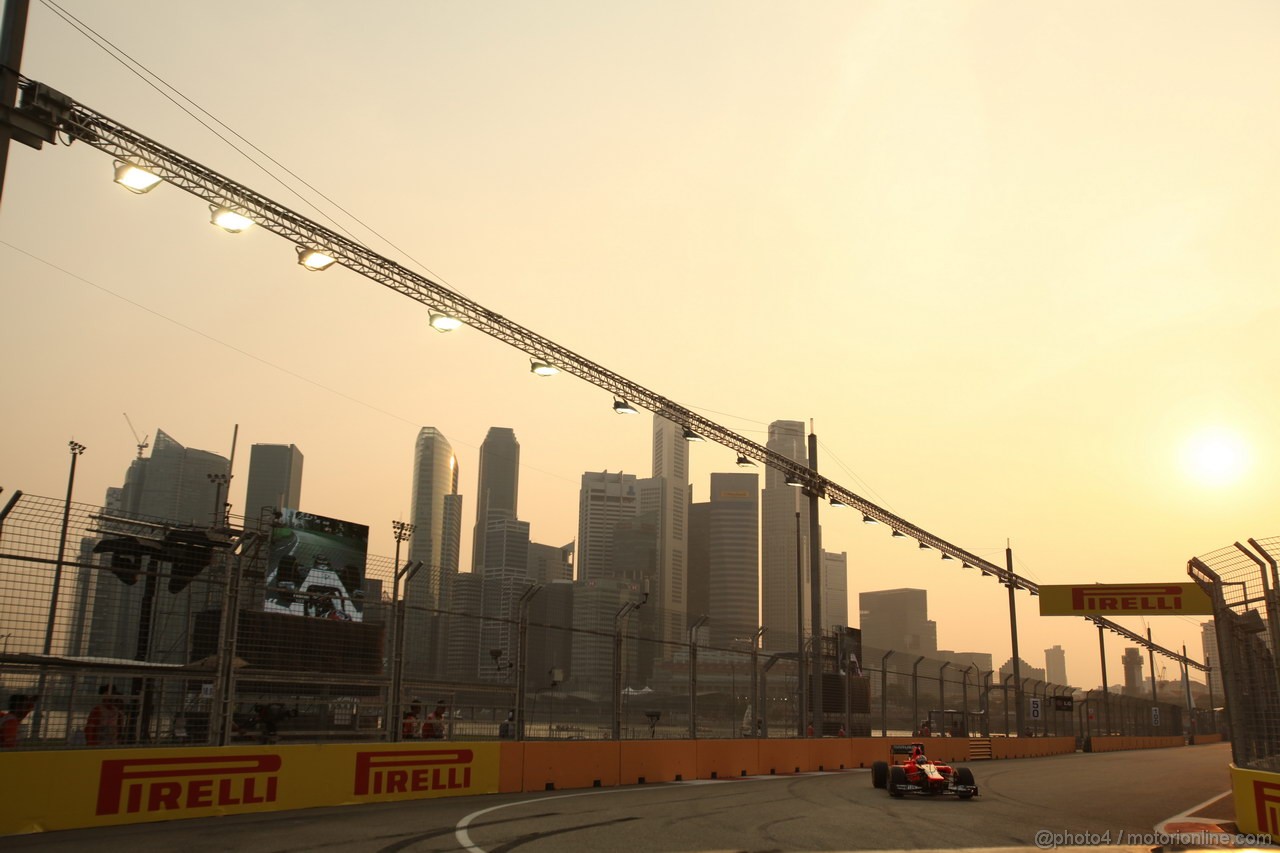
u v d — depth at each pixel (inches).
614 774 831.7
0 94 462.6
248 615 604.1
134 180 574.9
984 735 1681.8
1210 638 4274.1
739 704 1068.5
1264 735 579.8
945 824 553.6
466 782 682.8
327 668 655.8
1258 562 556.1
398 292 918.4
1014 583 2066.9
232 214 650.8
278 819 503.5
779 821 550.6
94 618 502.0
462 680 714.2
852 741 1261.1
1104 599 1478.8
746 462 1331.2
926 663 1561.3
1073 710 2175.2
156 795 494.0
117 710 506.3
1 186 459.8
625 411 1156.5
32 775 449.7
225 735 545.3
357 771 603.8
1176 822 604.1
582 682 832.9
